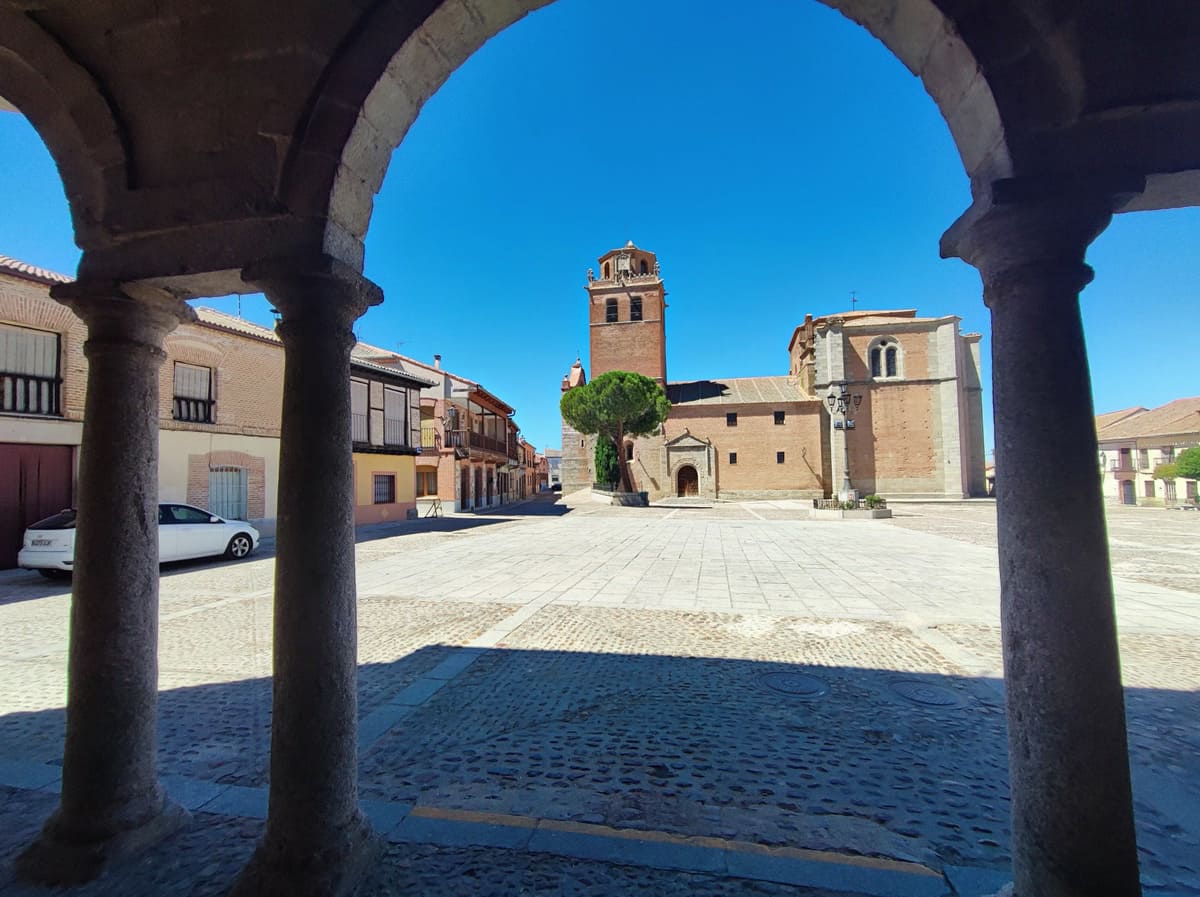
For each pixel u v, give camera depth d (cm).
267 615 700
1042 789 182
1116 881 174
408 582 908
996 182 185
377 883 226
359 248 245
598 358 4459
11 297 1113
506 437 4172
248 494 1602
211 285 249
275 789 220
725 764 325
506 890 224
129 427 253
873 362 4012
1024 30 184
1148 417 4731
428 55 232
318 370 222
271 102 222
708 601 756
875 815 276
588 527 1942
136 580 255
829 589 829
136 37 228
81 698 245
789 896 222
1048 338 187
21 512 1132
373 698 427
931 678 461
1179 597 754
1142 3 179
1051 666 182
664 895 222
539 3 234
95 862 234
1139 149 183
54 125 245
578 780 309
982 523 2000
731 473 4228
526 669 489
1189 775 310
